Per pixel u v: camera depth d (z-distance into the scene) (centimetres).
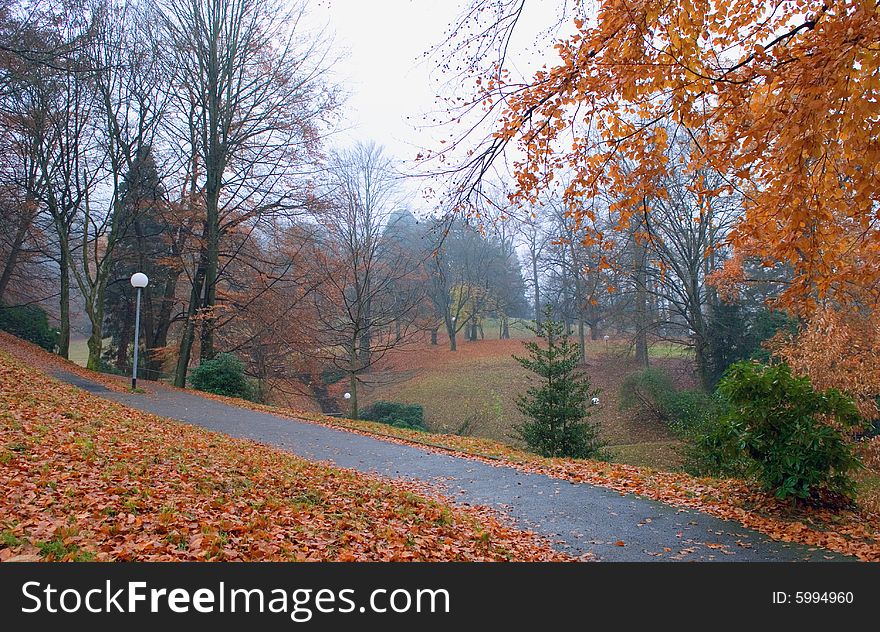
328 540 552
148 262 2809
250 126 2373
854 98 450
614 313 3241
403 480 955
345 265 2334
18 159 2241
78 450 752
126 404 1500
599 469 1039
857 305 1307
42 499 524
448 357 4356
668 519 725
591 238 657
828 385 1250
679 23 529
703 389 2697
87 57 1825
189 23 2252
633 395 2800
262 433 1329
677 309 2986
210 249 2347
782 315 2488
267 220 2373
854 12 461
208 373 2170
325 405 3453
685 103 543
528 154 618
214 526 525
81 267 3416
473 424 2933
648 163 612
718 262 2672
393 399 3606
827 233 552
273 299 2578
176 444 955
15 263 2695
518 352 4316
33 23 1591
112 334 3306
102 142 2212
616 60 530
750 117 552
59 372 1872
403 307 2606
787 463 690
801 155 491
